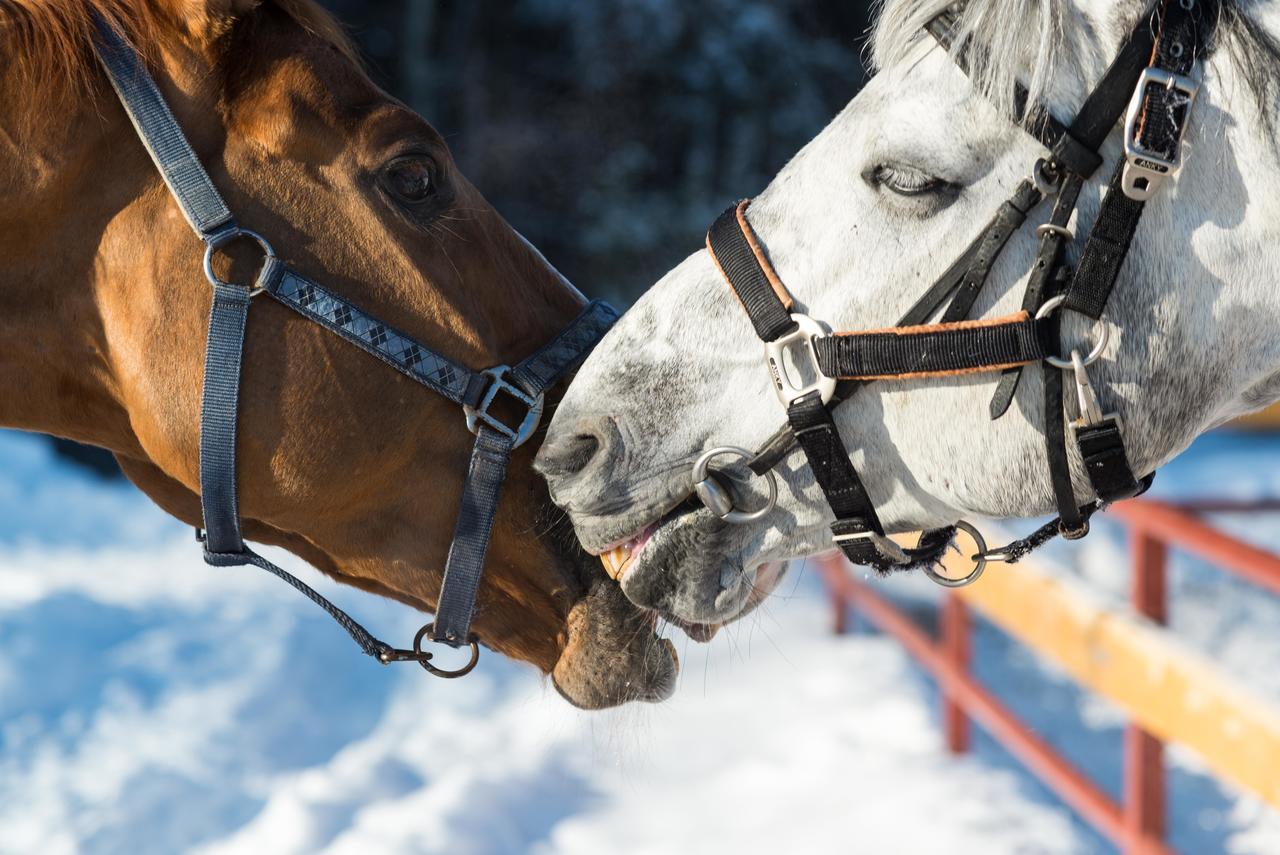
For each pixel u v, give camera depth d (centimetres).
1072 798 318
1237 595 659
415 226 169
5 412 172
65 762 404
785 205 156
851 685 475
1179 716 262
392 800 376
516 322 179
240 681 467
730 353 156
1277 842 375
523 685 485
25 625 500
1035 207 143
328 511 171
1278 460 1022
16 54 155
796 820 360
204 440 161
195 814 376
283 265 161
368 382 166
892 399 151
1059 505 149
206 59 161
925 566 165
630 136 1207
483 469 172
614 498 158
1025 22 140
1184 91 138
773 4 1239
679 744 422
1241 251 143
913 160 145
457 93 1222
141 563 634
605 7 1191
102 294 162
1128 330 144
